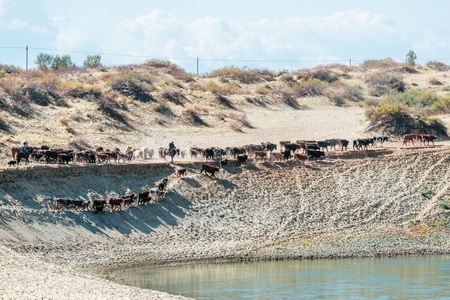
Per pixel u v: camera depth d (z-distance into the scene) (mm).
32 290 43094
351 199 81250
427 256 68812
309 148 90688
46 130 93375
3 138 86125
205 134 104375
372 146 96188
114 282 54375
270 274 59844
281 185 82688
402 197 82000
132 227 70125
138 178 79000
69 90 107125
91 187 74312
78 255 62719
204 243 70000
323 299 51469
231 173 83688
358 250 69750
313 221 76688
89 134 95938
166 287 54281
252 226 74875
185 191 78500
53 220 66375
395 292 53875
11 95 98500
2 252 57531
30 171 71000
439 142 99625
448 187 83938
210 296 51844
